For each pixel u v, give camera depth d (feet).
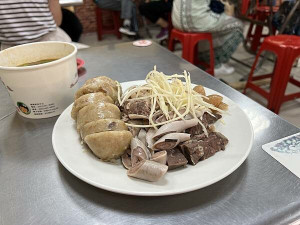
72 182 1.74
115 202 1.59
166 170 1.53
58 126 2.09
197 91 2.41
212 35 8.45
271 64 9.98
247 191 1.64
